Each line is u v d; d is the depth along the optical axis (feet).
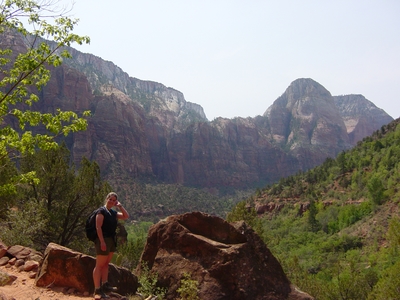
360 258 153.69
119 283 26.40
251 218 91.40
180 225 31.30
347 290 85.61
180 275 28.78
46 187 66.23
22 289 24.63
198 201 456.86
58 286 25.25
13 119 245.65
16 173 62.28
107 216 23.66
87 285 25.12
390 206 188.44
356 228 190.19
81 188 66.39
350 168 296.30
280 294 28.19
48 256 25.75
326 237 199.82
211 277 27.89
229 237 31.17
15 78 29.71
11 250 32.32
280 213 285.23
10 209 59.67
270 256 30.71
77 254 25.94
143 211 360.48
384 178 230.48
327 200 259.19
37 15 28.63
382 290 73.97
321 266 156.15
